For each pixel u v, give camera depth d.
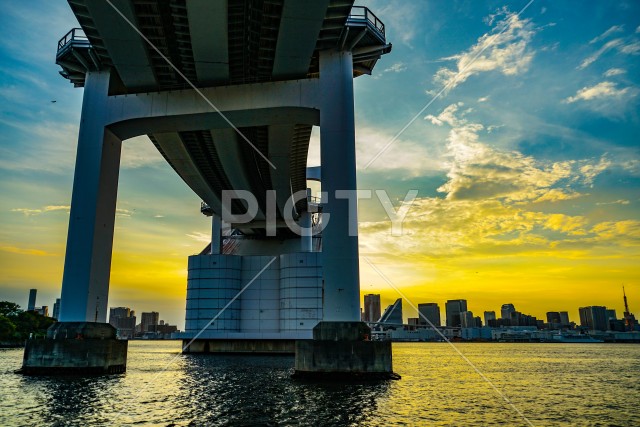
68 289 36.03
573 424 25.94
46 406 24.70
